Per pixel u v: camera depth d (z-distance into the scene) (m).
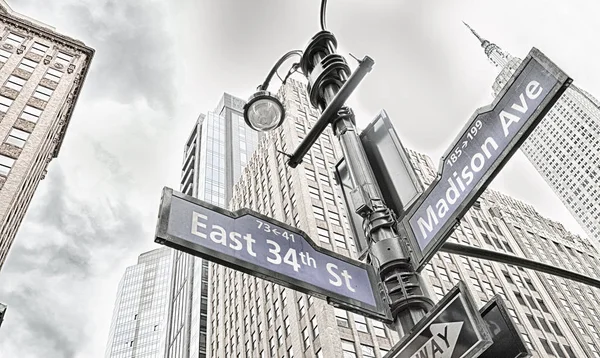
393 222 5.14
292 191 58.50
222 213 4.62
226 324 66.62
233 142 143.88
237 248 4.41
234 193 82.19
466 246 5.43
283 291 51.19
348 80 5.88
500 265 67.06
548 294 69.38
